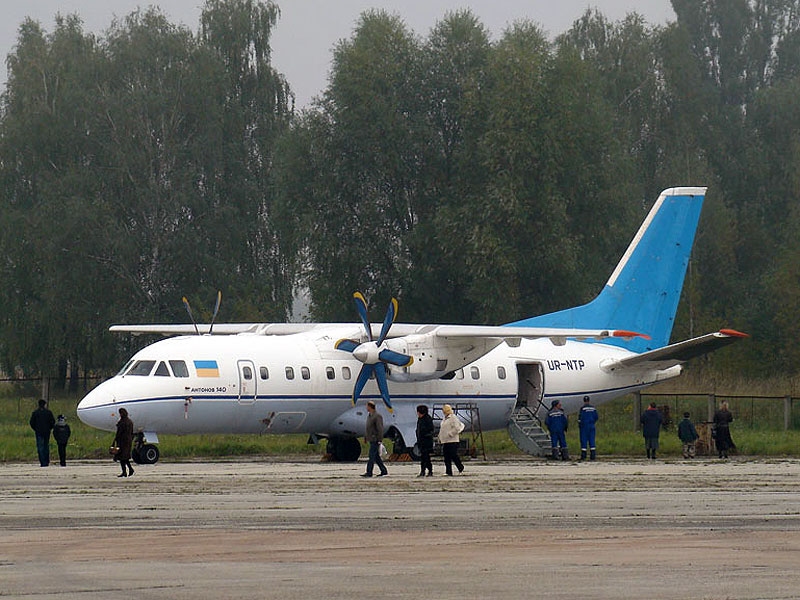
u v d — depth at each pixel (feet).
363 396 448.24
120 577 145.07
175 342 421.59
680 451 496.64
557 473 361.30
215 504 247.29
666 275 509.35
